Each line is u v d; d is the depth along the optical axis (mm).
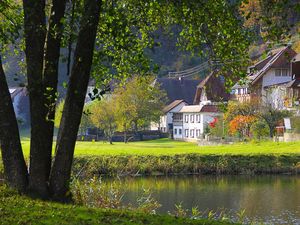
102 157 42531
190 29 12641
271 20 10195
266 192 32281
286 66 82625
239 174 43812
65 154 11305
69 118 11227
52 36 10961
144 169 42438
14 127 11422
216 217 24203
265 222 23453
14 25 12188
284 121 61469
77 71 10992
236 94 81750
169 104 120812
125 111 78438
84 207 10945
